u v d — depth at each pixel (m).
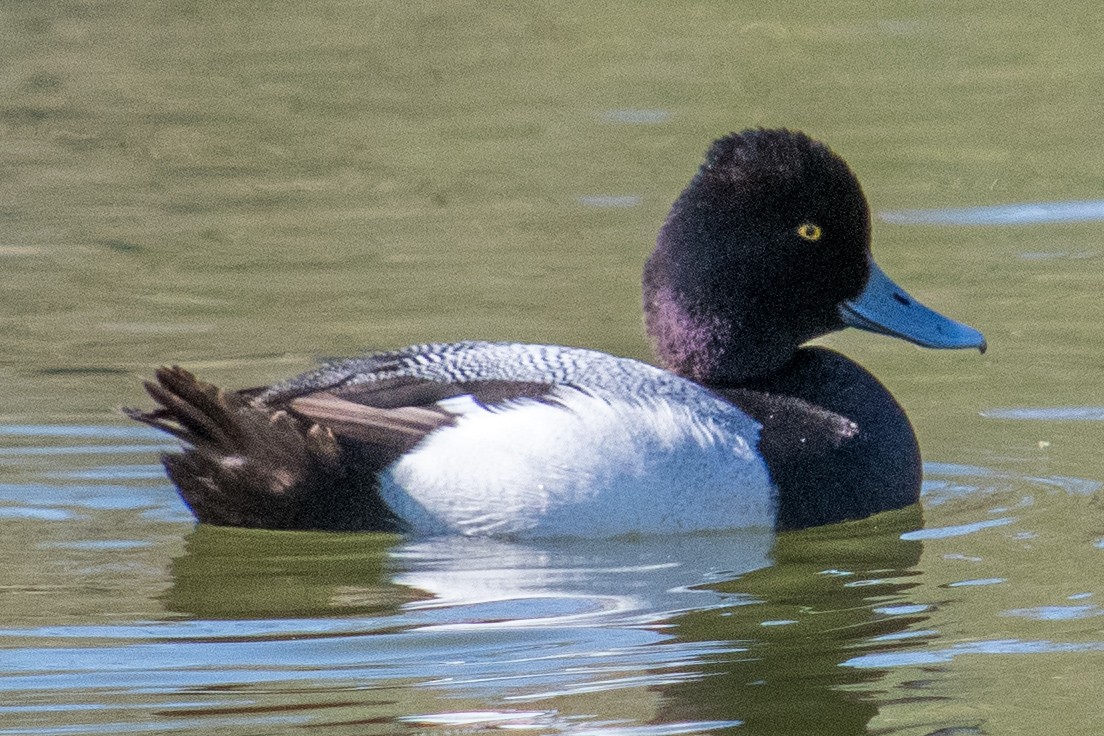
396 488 10.23
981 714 8.05
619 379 10.68
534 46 22.67
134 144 19.22
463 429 10.29
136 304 14.61
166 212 17.14
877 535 10.53
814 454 10.63
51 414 12.27
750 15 23.84
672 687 8.39
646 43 22.61
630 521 10.26
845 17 23.53
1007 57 21.47
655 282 11.31
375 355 11.10
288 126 19.77
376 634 9.05
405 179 17.97
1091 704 8.13
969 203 16.78
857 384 11.17
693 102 20.09
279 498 10.24
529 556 10.14
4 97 20.75
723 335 11.16
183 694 8.31
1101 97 19.75
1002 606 9.33
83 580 9.81
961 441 11.94
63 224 16.81
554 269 15.32
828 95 20.17
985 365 13.22
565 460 10.19
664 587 9.72
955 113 19.41
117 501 11.05
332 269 15.45
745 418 10.67
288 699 8.26
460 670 8.59
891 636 8.98
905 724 7.96
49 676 8.52
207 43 22.91
